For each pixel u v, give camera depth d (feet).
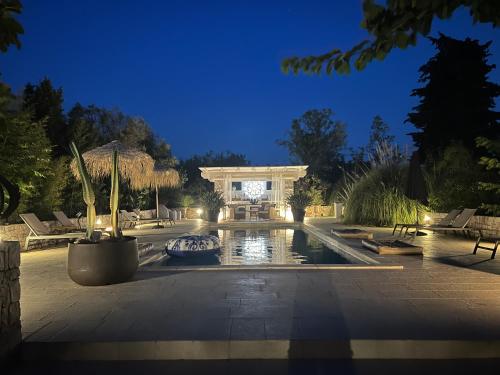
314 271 21.36
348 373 10.78
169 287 18.06
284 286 18.03
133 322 13.35
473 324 12.81
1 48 8.27
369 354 11.62
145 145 79.41
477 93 68.54
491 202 38.78
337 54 7.89
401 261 24.04
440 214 44.09
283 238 41.75
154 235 42.01
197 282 18.99
